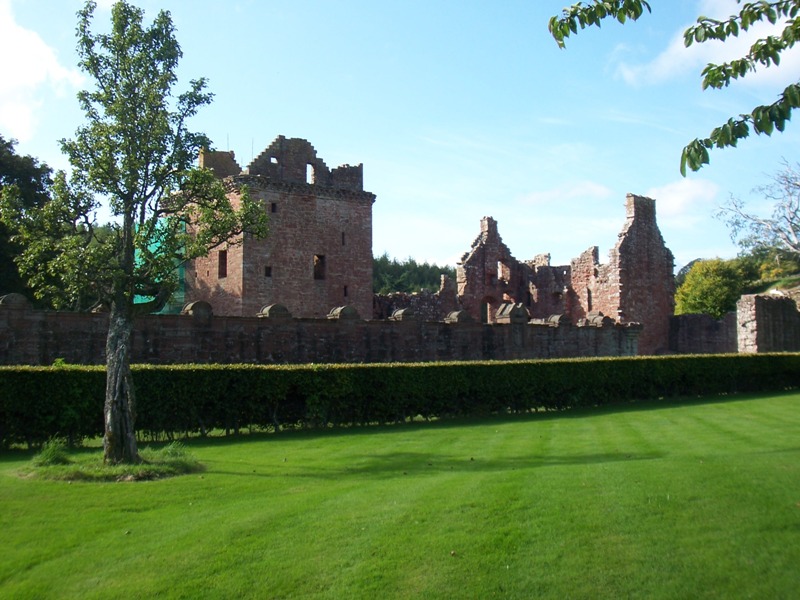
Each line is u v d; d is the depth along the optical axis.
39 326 22.38
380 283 89.56
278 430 21.06
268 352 27.16
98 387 18.38
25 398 17.62
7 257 41.22
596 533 9.31
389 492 11.88
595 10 10.23
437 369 24.17
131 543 9.58
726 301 72.19
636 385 30.00
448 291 54.75
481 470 14.48
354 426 22.14
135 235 16.52
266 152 44.31
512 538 9.22
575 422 22.94
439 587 8.06
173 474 14.00
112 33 16.36
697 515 9.88
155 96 16.12
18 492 12.26
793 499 10.55
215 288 44.50
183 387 19.47
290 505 11.16
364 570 8.49
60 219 16.14
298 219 45.12
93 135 16.12
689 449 16.81
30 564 8.95
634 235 52.75
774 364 34.00
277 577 8.41
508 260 58.78
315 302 45.44
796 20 9.48
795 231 53.97
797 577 8.02
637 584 8.00
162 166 16.50
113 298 15.65
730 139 9.40
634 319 51.97
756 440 18.14
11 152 45.47
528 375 26.45
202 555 9.05
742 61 9.91
